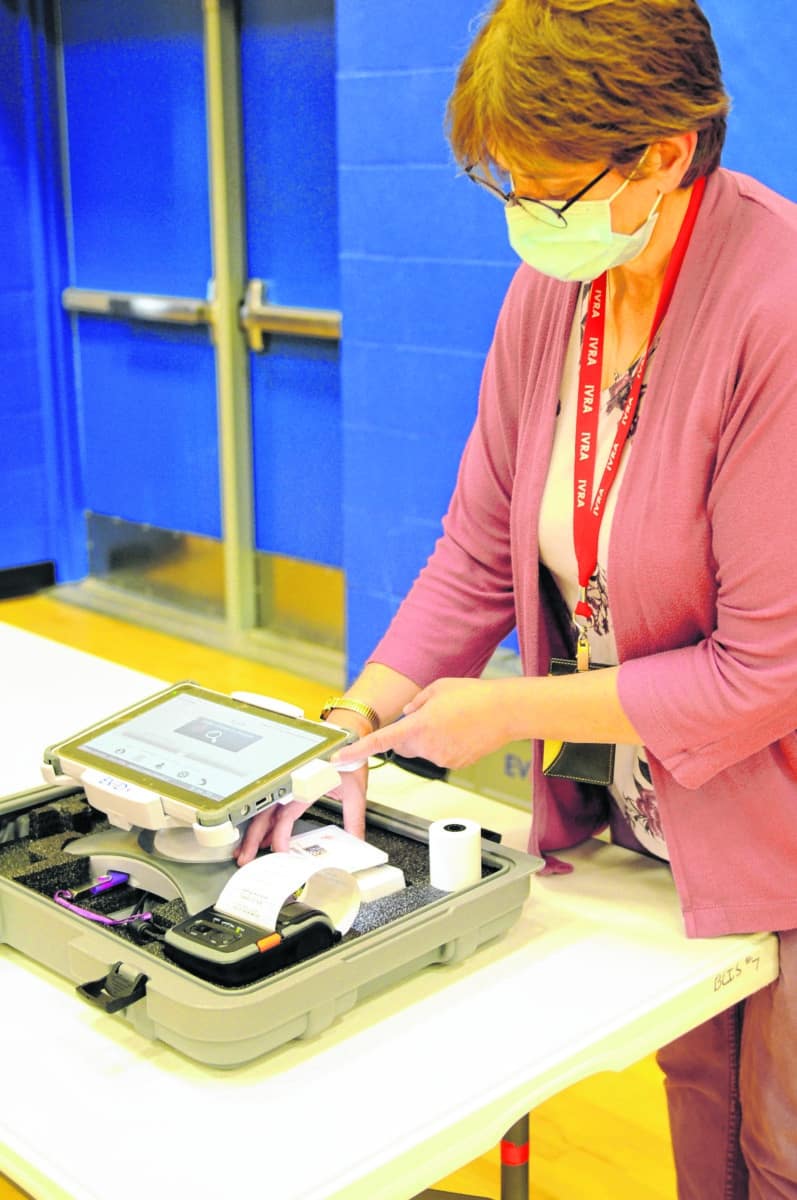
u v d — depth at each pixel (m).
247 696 1.25
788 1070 1.21
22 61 4.52
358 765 1.23
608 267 1.09
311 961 0.99
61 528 4.96
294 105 3.78
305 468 4.07
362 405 3.46
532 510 1.24
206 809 1.06
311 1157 0.87
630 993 1.08
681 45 0.94
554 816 1.30
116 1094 0.94
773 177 2.50
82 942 1.02
